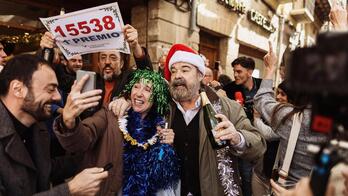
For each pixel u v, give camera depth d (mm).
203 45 6148
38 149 1333
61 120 1207
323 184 472
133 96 1617
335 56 344
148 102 1609
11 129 1147
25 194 1172
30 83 1146
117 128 1526
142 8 4777
